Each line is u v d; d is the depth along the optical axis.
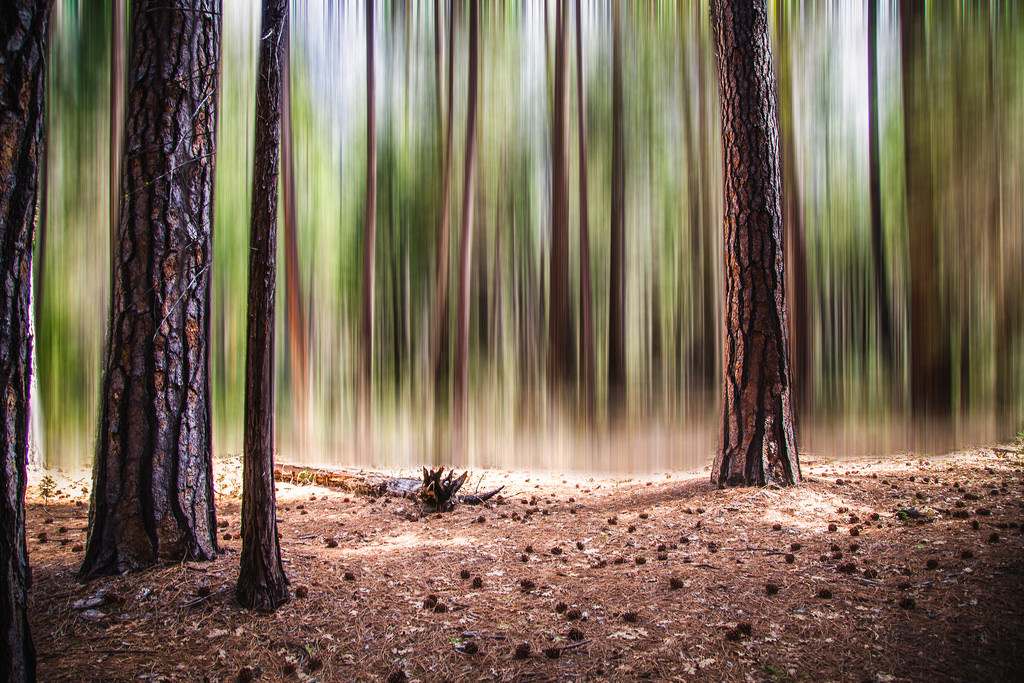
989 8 10.09
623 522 5.48
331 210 11.86
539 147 12.11
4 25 2.10
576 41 11.94
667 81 11.63
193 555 3.84
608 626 3.23
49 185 9.46
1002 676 2.57
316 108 11.78
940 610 3.12
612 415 11.45
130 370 3.81
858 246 10.59
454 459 11.43
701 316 11.34
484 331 11.97
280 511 6.31
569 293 11.82
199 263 4.09
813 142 10.80
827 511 5.18
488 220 12.13
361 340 11.86
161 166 3.99
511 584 3.90
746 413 6.10
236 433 10.49
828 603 3.34
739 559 4.16
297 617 3.25
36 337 9.30
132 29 4.14
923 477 6.46
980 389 9.88
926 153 10.28
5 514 2.14
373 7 12.06
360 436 11.67
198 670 2.78
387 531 5.41
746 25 6.35
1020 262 9.93
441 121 12.26
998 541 3.92
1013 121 10.06
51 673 2.70
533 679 2.74
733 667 2.78
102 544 3.68
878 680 2.61
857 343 10.48
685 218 11.51
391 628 3.21
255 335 3.27
